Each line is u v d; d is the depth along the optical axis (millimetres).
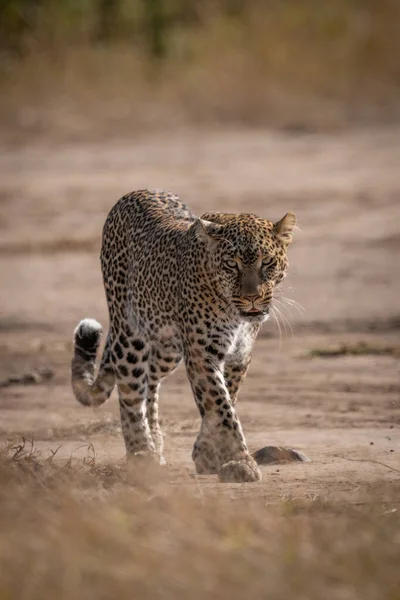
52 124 85062
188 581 12844
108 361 23797
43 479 17969
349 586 12953
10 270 47312
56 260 49062
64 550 13609
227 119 86000
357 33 98125
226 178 65188
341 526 14969
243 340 21484
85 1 99625
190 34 100375
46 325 38031
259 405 27219
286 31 99812
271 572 13086
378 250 47406
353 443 23203
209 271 20734
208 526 14812
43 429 25344
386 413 26062
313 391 28453
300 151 73750
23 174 69812
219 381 20891
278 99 89500
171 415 26672
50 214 58562
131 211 23703
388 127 80938
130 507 16016
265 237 21016
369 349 32812
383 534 14617
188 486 18438
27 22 97188
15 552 13727
